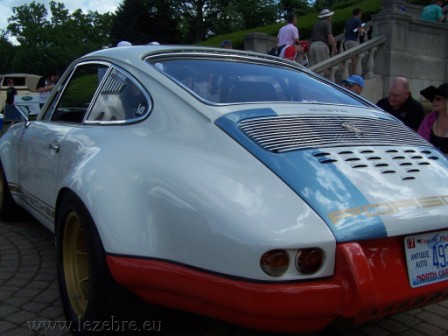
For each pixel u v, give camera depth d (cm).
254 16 5441
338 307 211
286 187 226
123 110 310
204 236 223
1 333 299
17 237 489
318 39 1151
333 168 241
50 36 7550
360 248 213
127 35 5275
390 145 281
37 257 433
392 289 225
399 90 540
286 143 251
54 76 1174
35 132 416
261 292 207
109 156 279
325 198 224
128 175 261
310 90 339
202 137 257
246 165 237
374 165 254
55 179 354
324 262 211
